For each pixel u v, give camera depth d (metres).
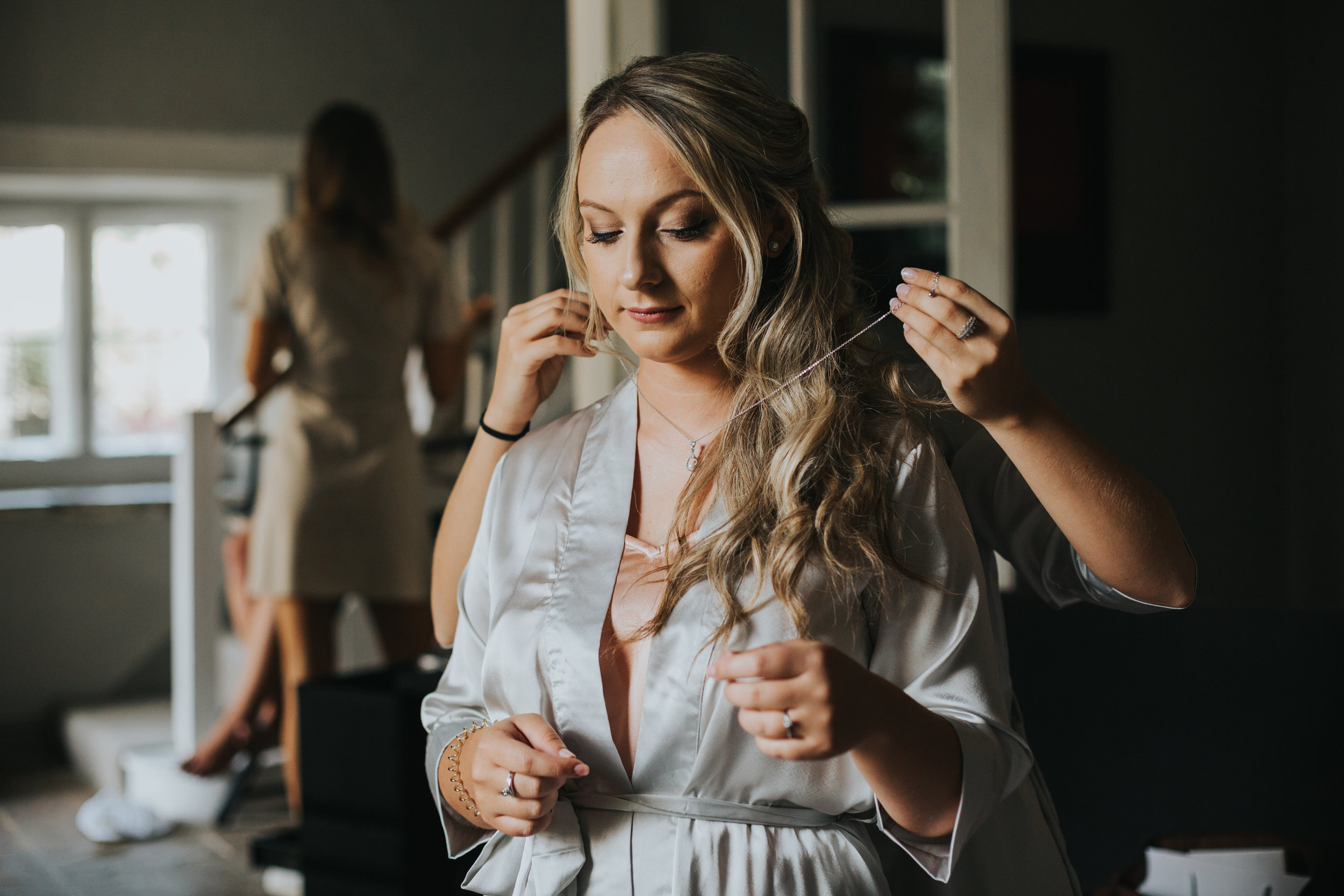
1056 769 1.99
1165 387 3.91
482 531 1.09
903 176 2.52
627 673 0.96
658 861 0.93
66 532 4.82
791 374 0.99
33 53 4.73
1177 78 3.89
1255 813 1.84
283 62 5.11
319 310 3.36
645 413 1.05
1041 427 0.90
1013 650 2.03
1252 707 1.85
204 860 3.31
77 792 4.06
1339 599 3.91
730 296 0.96
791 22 2.50
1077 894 1.12
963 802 0.85
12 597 4.73
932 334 0.88
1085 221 3.74
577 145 1.00
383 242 3.43
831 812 0.95
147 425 5.31
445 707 1.11
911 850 0.88
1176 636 1.91
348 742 2.38
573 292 1.12
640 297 0.94
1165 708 1.91
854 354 1.03
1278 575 4.13
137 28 4.89
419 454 3.54
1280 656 1.83
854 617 0.93
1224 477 4.02
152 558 4.97
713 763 0.92
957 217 2.50
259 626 3.56
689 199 0.93
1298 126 4.01
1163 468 3.91
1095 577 1.02
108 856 3.35
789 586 0.90
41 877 3.19
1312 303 3.99
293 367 3.41
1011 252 2.48
